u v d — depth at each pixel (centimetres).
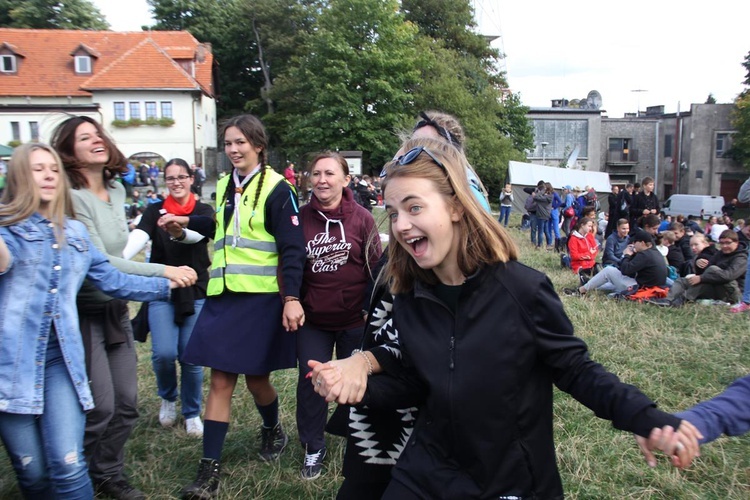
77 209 299
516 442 179
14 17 4938
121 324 311
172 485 328
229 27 5038
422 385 201
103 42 3984
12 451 245
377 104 3538
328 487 327
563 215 1697
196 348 321
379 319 224
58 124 309
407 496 184
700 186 4688
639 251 775
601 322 641
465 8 4306
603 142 4941
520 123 4238
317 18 3694
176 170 382
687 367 496
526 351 177
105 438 313
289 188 333
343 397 190
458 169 184
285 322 318
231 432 394
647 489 314
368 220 359
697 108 4612
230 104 5206
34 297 240
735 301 761
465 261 181
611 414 168
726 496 310
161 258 392
